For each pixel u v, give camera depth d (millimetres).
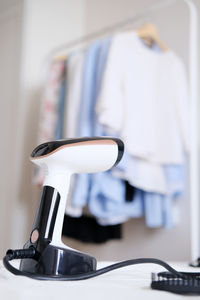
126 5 2156
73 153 499
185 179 1766
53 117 1863
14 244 2018
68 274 479
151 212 1600
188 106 1732
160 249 1828
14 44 2488
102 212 1558
